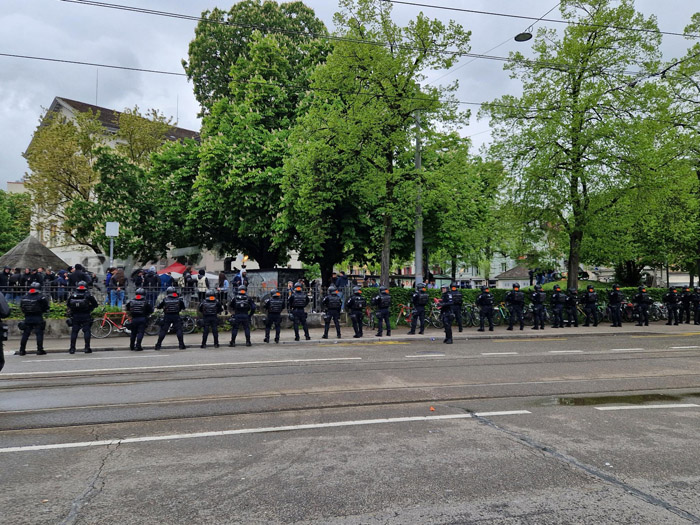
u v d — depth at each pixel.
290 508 3.50
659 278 43.75
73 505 3.57
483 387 7.77
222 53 33.78
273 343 14.53
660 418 5.96
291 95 25.77
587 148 19.59
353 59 16.61
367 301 18.83
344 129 16.48
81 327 12.38
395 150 18.11
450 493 3.74
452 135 17.72
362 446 4.87
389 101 17.12
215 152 22.42
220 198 22.42
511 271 63.28
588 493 3.76
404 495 3.71
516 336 16.34
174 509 3.50
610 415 6.09
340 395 7.15
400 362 10.38
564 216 21.84
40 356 11.69
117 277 17.08
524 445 4.90
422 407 6.47
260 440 5.07
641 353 12.05
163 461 4.47
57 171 28.56
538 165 19.75
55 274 18.41
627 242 23.78
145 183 28.83
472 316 19.91
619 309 20.36
